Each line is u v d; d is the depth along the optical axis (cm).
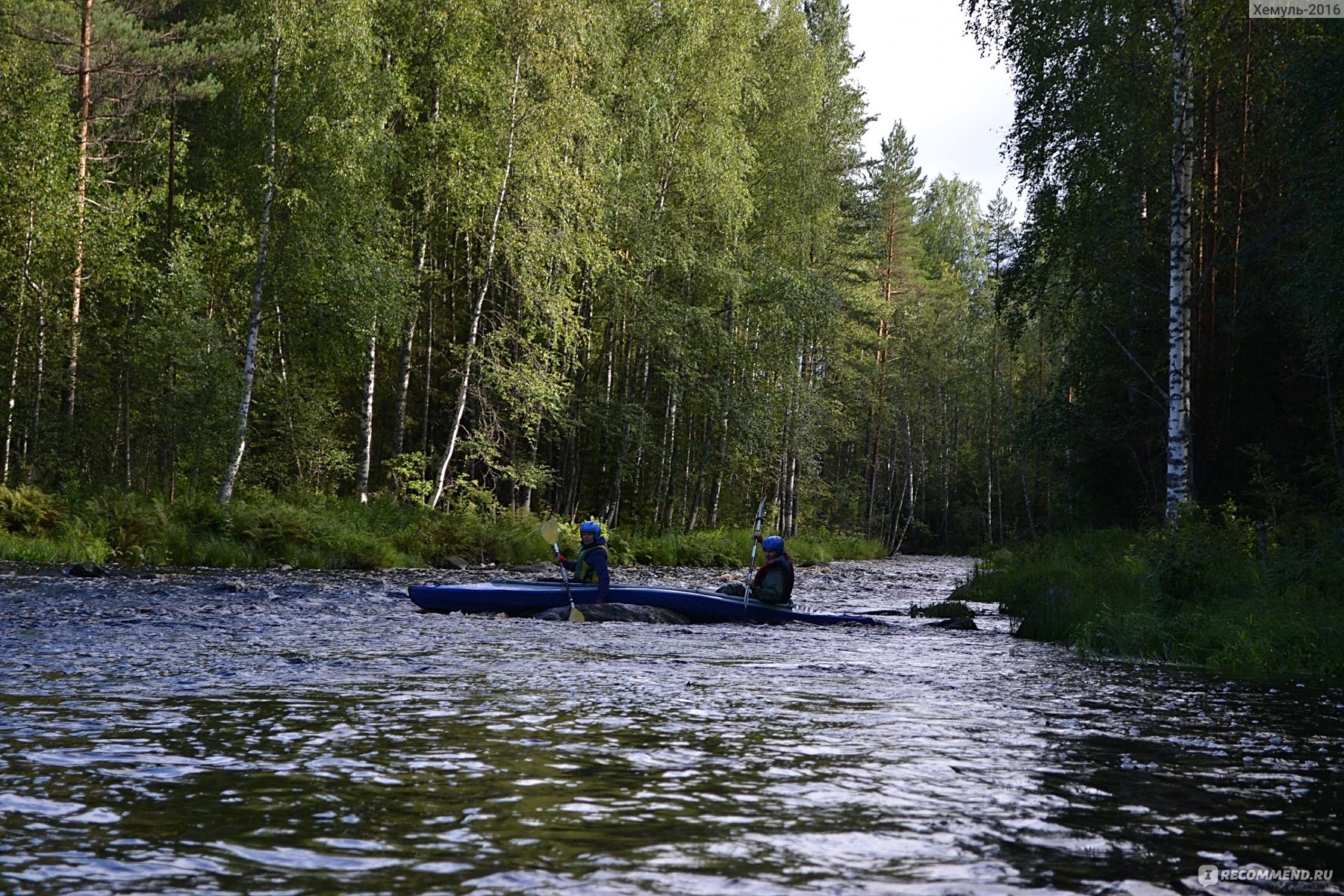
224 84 2470
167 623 941
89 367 2383
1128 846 329
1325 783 431
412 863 293
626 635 966
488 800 363
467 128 2356
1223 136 1977
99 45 2225
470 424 3083
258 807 349
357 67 2220
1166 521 1458
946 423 5828
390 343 2369
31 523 1784
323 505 2269
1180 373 1675
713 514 3631
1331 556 1203
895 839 329
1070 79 1900
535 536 2308
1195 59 1708
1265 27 1783
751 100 3206
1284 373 2097
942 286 5772
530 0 2341
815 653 881
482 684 638
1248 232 1972
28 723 481
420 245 2645
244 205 2419
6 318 2300
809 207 3422
